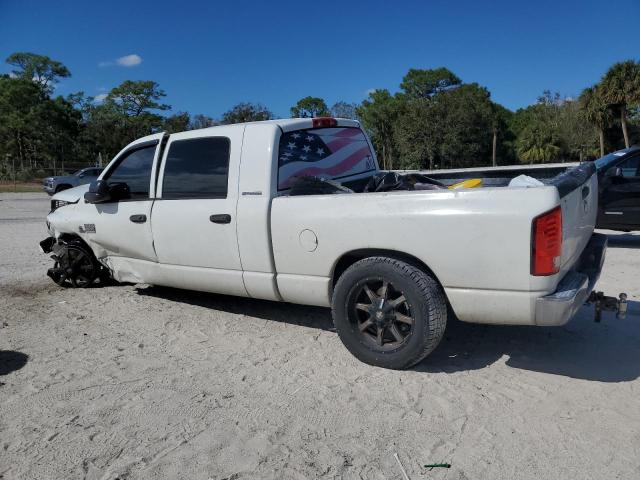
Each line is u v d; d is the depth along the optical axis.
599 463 2.70
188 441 2.98
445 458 2.77
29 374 3.90
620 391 3.43
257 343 4.44
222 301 5.67
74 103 80.31
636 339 4.31
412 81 78.44
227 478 2.65
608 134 53.06
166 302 5.68
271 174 4.25
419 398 3.40
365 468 2.71
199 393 3.55
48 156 64.94
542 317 3.28
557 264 3.26
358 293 3.83
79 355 4.25
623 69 41.94
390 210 3.61
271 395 3.50
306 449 2.88
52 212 6.47
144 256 5.22
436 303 3.54
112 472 2.72
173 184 4.88
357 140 5.54
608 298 3.84
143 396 3.52
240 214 4.31
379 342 3.81
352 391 3.52
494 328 4.63
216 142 4.59
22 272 7.43
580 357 3.98
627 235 9.81
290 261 4.13
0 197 28.53
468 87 63.69
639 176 8.62
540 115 59.12
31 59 69.19
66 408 3.38
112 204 5.41
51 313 5.39
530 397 3.38
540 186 3.29
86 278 6.29
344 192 4.40
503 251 3.29
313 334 4.62
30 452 2.91
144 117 77.75
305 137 4.72
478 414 3.19
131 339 4.60
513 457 2.76
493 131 61.34
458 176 5.68
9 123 62.25
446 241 3.43
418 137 56.59
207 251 4.60
